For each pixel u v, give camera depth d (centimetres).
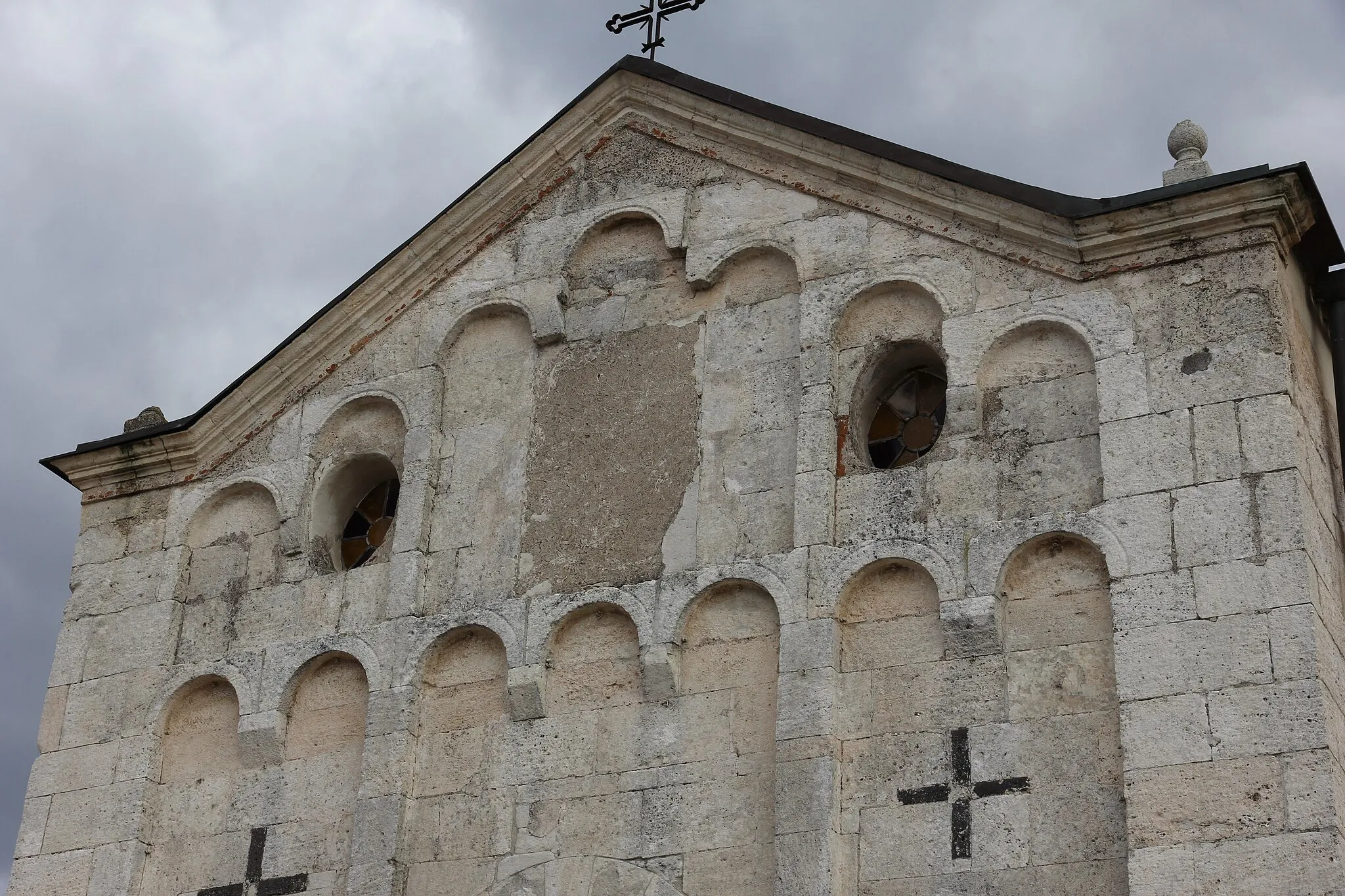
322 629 2125
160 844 2103
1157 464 1811
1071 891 1698
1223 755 1672
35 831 2152
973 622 1820
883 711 1830
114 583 2272
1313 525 1770
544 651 1992
